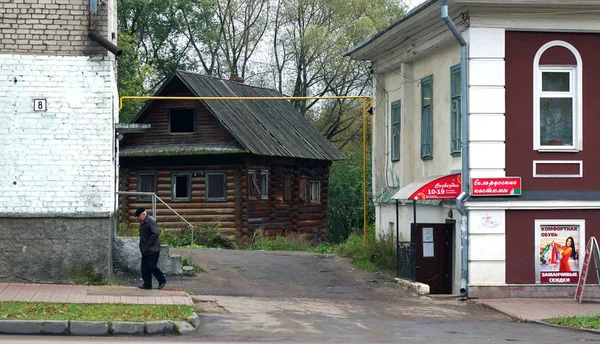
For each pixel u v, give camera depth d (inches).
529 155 817.5
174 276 874.1
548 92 826.2
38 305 597.6
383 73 1114.7
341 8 2233.0
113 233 840.9
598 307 749.3
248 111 1704.0
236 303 714.2
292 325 609.0
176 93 1553.9
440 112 920.3
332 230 2208.4
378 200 1115.3
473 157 805.2
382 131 1118.4
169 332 554.3
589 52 829.2
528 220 815.7
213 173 1540.4
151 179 1571.1
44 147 735.1
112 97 787.4
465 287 807.1
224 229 1524.4
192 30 2343.8
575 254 818.8
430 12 843.4
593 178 827.4
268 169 1647.4
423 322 660.7
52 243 735.7
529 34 819.4
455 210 860.0
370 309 727.7
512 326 652.7
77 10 740.7
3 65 732.0
